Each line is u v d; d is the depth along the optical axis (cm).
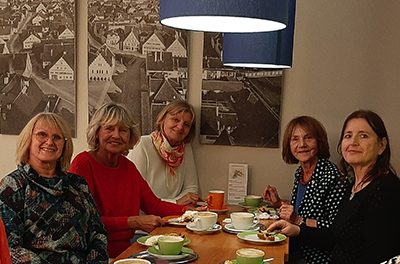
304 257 252
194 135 322
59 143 197
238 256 161
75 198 199
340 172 243
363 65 315
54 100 352
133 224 228
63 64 349
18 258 175
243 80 326
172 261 169
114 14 338
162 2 163
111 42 339
